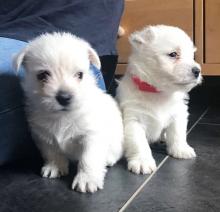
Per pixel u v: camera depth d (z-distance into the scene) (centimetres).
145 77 41
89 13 48
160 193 33
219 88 73
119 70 61
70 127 36
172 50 40
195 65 40
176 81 40
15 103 37
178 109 43
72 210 31
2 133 37
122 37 60
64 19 47
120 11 51
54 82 33
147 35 42
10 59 38
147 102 41
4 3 51
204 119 57
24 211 31
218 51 56
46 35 37
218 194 33
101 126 36
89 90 35
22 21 46
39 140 38
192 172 38
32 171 39
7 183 36
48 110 34
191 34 56
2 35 42
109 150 39
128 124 41
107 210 31
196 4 55
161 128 43
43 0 50
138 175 38
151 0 57
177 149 42
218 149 44
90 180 34
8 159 39
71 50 34
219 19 55
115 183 36
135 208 31
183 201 32
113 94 50
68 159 39
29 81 35
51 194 34
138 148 40
